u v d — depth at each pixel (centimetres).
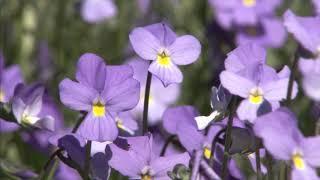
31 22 75
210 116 35
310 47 33
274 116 32
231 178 38
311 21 34
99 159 36
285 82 35
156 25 38
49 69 75
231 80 34
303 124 64
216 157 38
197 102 74
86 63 35
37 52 75
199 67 76
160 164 35
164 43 38
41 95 39
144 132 38
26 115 39
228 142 34
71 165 36
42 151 56
